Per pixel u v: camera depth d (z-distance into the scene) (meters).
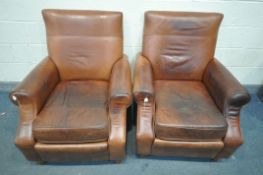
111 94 1.16
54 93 1.40
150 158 1.45
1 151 1.45
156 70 1.61
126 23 1.71
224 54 1.90
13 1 1.58
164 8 1.66
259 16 1.70
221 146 1.25
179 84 1.57
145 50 1.58
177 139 1.23
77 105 1.28
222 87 1.29
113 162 1.41
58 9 1.50
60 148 1.20
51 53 1.51
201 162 1.43
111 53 1.52
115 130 1.21
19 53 1.83
